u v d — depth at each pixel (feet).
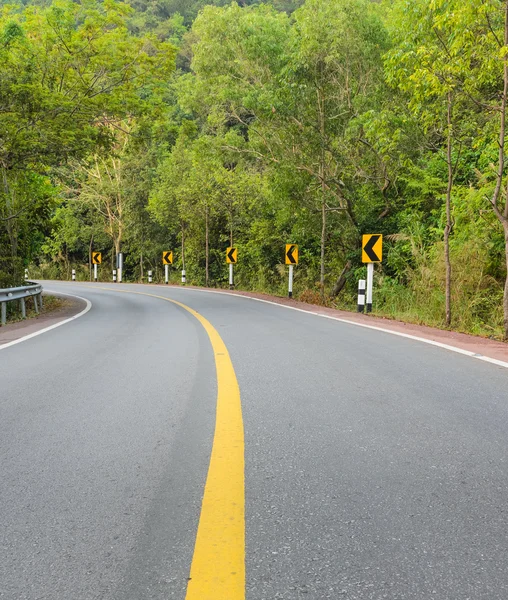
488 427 12.89
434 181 57.62
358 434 12.35
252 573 6.70
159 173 128.67
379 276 61.62
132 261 157.48
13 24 52.01
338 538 7.56
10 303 55.11
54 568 6.90
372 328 33.63
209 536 7.63
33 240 84.48
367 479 9.73
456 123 43.21
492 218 45.68
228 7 67.72
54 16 53.88
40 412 14.78
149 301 66.03
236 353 23.86
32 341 30.68
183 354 24.16
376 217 71.51
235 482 9.59
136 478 9.88
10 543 7.57
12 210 66.80
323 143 62.03
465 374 19.16
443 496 8.99
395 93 59.21
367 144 63.98
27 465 10.68
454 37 31.27
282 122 64.28
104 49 55.01
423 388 16.97
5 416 14.44
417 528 7.86
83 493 9.24
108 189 142.31
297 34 61.72
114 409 14.89
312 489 9.29
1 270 65.77
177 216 121.80
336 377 18.63
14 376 20.20
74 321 43.16
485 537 7.59
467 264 46.42
